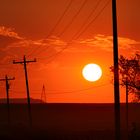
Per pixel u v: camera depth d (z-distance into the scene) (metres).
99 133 147.88
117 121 77.00
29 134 147.00
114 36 77.38
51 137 133.50
